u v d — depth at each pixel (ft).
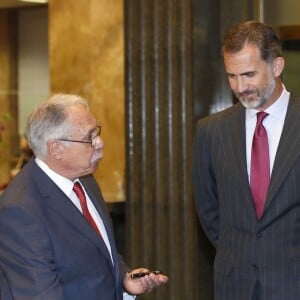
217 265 11.78
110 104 24.98
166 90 16.31
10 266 9.79
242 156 11.47
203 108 16.28
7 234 9.89
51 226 10.00
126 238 16.71
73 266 10.02
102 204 11.18
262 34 10.93
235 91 11.10
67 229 10.11
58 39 26.05
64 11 25.84
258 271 11.21
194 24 16.20
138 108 16.46
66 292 10.03
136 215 16.58
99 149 10.48
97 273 10.19
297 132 11.23
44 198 10.18
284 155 11.16
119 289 10.71
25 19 34.63
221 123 11.93
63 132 10.18
